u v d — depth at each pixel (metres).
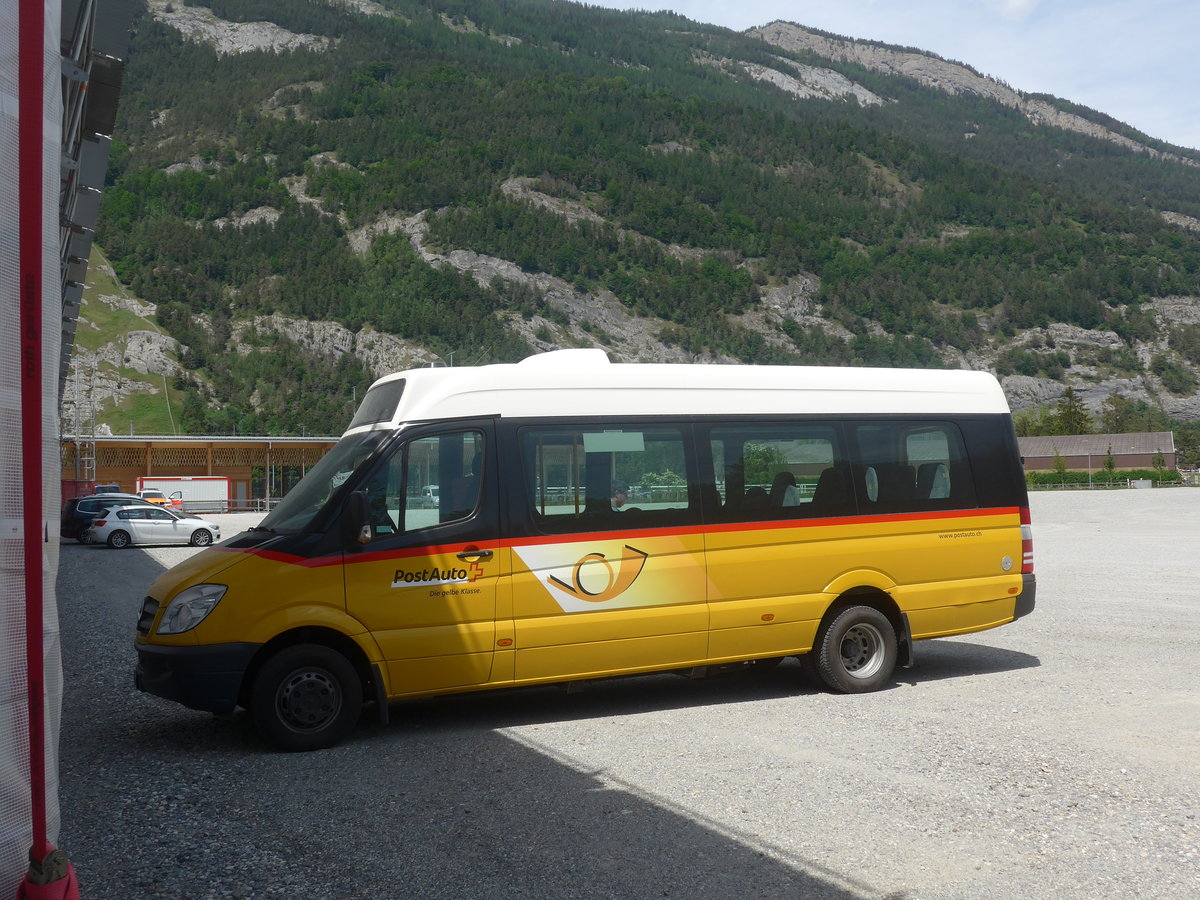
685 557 7.64
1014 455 8.97
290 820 5.16
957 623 8.57
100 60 10.51
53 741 3.17
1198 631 10.98
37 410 2.95
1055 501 55.66
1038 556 21.66
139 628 6.83
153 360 171.38
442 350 195.12
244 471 73.69
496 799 5.47
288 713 6.57
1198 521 34.00
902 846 4.67
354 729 7.23
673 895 4.14
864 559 8.22
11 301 3.15
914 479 8.54
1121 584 15.84
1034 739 6.51
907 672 9.05
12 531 3.12
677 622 7.57
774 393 8.20
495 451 7.24
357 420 7.77
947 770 5.86
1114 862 4.43
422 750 6.57
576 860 4.54
